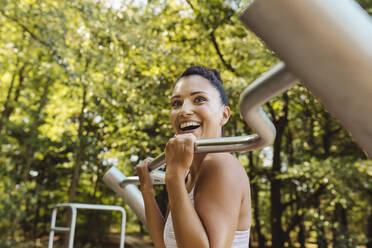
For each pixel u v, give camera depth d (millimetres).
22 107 11445
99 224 13758
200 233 824
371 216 13023
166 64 8828
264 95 335
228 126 9188
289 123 10570
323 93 231
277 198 10219
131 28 8852
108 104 9461
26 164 11797
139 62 8992
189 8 9227
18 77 12273
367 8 7109
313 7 220
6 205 9508
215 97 1174
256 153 11656
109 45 9188
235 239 1016
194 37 9211
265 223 13375
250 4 230
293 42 225
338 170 8125
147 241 15492
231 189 920
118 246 13555
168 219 1207
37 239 13461
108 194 13859
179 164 830
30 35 9414
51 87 11148
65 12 8555
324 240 9328
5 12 8953
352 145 10344
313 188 9719
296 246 11961
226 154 1023
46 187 13398
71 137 11086
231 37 8797
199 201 903
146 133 10070
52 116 12055
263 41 238
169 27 9125
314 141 10992
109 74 8969
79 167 11234
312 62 224
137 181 1506
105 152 11305
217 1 8578
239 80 7781
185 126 1152
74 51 9008
